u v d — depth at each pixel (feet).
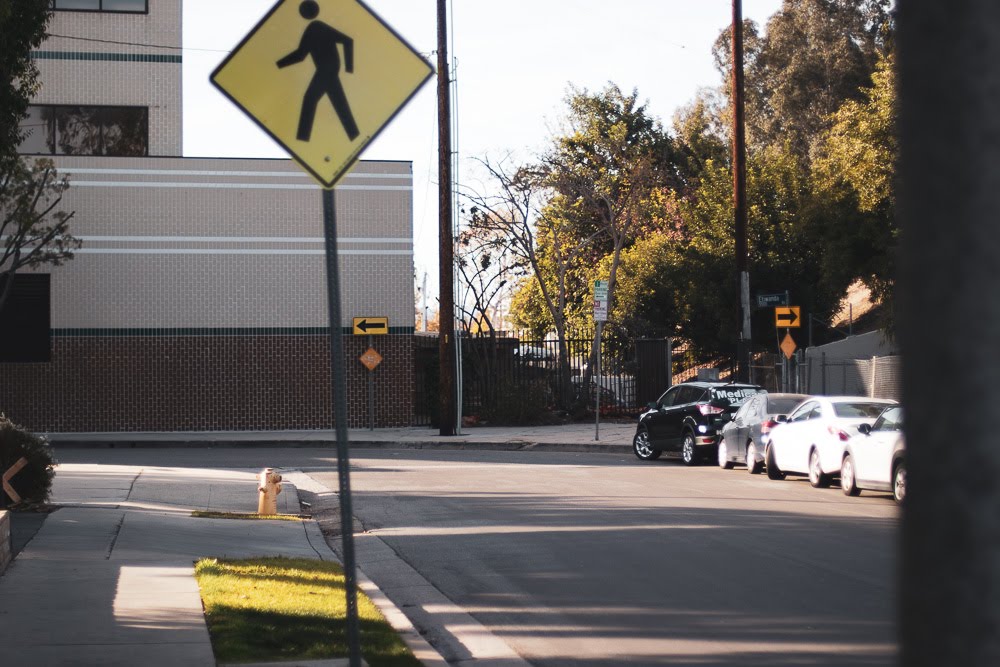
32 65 72.38
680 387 98.63
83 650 28.76
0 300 119.24
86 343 134.62
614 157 176.65
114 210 135.44
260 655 28.35
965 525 7.43
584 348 155.02
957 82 7.58
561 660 29.91
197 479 79.71
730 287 173.68
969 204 7.50
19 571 40.83
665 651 30.32
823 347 151.12
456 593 40.04
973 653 7.40
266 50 21.59
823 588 38.52
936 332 7.58
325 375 138.21
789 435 77.71
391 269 139.95
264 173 137.80
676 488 73.92
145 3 141.28
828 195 142.41
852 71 228.02
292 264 138.21
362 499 71.05
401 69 21.80
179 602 35.17
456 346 129.90
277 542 51.83
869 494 69.82
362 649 29.19
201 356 136.36
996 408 7.39
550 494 71.10
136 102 140.97
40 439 61.16
